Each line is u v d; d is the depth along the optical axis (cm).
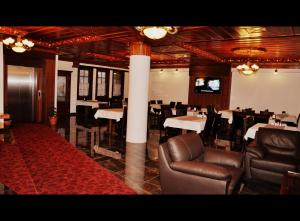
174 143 332
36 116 962
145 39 667
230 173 325
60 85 1234
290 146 468
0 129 766
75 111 1295
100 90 1455
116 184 381
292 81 1141
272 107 1191
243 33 620
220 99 1284
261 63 1116
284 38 650
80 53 1080
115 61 1324
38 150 557
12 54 848
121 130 757
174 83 1488
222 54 992
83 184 375
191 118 721
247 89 1241
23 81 944
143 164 494
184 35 663
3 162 464
